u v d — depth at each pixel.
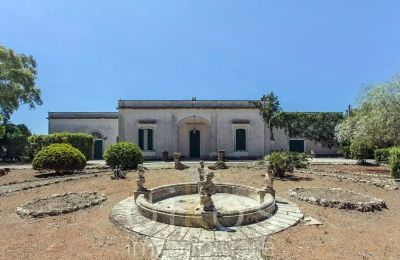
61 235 7.83
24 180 16.36
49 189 13.65
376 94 19.28
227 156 29.88
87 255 6.64
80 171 19.00
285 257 6.43
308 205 10.41
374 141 20.03
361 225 8.68
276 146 31.67
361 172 18.50
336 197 11.13
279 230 7.82
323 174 16.86
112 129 31.89
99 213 9.58
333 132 31.84
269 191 10.17
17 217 9.49
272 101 30.91
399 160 15.23
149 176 16.47
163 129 29.97
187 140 30.70
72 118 31.59
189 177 16.19
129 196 11.85
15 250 7.01
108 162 18.86
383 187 13.63
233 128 30.02
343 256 6.54
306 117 31.78
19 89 32.50
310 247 6.97
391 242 7.41
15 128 30.66
